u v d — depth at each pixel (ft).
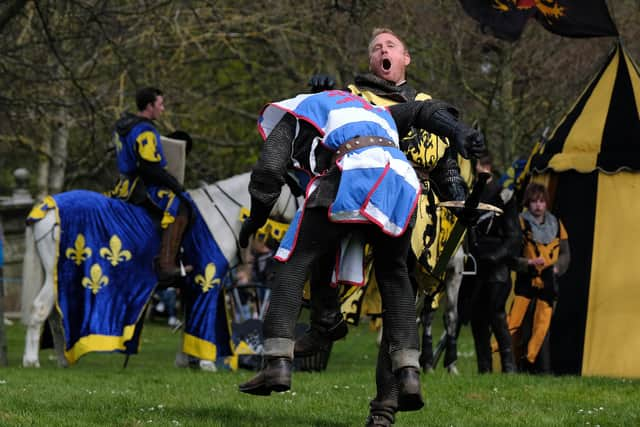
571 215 113.70
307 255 52.47
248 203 119.34
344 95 54.75
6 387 82.48
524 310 110.73
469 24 179.73
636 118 112.37
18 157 268.82
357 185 51.24
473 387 87.86
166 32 204.95
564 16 117.50
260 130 55.21
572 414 70.79
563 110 190.19
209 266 115.75
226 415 65.16
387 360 55.72
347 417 65.51
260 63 248.11
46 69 172.65
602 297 111.34
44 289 113.91
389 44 60.59
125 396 76.95
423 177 58.34
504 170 184.14
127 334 111.86
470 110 192.75
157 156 112.88
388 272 53.83
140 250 113.29
